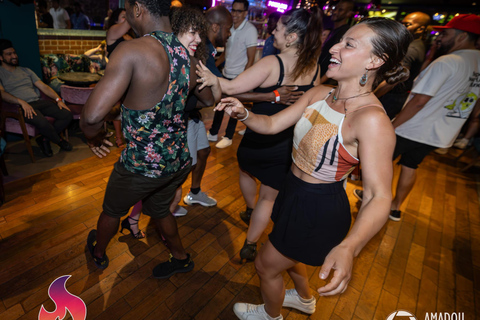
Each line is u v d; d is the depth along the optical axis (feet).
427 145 7.86
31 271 5.69
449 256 7.63
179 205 7.97
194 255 6.66
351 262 2.42
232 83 5.18
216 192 9.25
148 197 4.86
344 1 9.62
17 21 11.00
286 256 3.77
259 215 6.06
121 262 6.19
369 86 3.14
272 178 5.77
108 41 7.24
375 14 24.76
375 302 6.00
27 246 6.25
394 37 2.80
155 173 4.10
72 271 5.82
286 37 5.09
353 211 9.24
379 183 2.78
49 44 14.40
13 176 8.72
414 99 7.32
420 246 7.89
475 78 7.13
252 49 11.82
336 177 3.43
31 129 9.41
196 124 6.40
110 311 5.14
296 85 5.48
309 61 5.17
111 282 5.69
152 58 3.24
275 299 4.56
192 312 5.35
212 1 21.85
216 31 6.85
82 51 15.76
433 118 7.54
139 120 3.62
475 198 10.91
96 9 16.29
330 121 3.24
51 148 10.69
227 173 10.52
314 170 3.45
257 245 7.12
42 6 14.07
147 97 3.43
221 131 14.37
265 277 4.28
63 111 10.25
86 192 8.32
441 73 6.87
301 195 3.57
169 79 3.51
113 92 3.15
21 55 11.48
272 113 5.63
